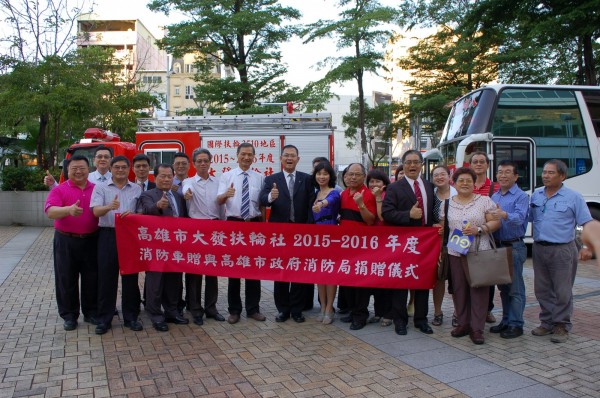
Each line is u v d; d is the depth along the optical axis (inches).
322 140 456.1
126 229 222.7
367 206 229.0
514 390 159.5
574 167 416.2
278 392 157.8
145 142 468.1
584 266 385.7
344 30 829.8
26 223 653.3
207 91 772.6
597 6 491.8
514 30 700.7
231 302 237.6
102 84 714.2
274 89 795.4
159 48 774.5
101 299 218.1
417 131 860.0
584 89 420.8
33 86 634.8
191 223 229.1
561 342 205.9
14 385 161.0
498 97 412.8
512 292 214.5
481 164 236.2
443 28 879.1
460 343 206.4
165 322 228.4
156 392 156.9
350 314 242.7
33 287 305.4
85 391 157.0
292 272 230.1
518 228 214.7
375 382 165.9
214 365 180.2
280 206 239.1
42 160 708.7
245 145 240.7
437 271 218.5
